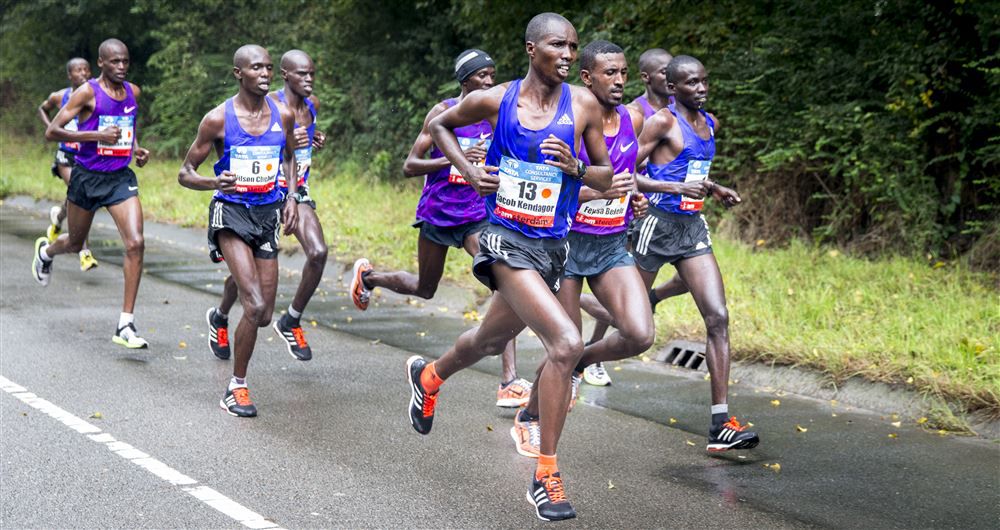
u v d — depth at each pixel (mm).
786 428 6570
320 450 6043
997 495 5391
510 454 6035
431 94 18547
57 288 10859
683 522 5023
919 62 10977
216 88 22688
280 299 10664
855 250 11469
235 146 6793
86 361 7957
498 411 6938
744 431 6000
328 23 19750
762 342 7871
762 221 12492
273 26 22188
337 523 4945
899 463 5891
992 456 6004
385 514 5070
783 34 12273
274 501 5215
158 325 9297
